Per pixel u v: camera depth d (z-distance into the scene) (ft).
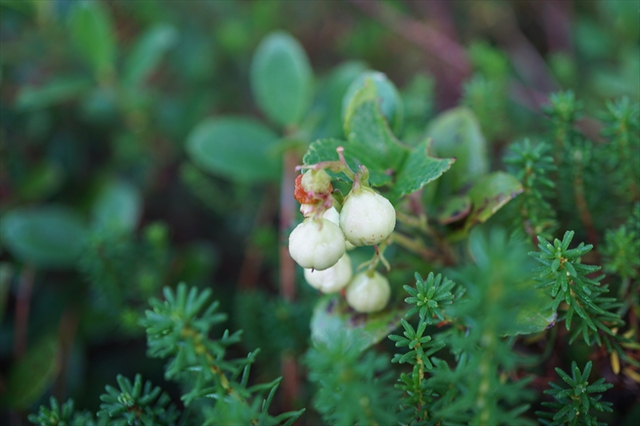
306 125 0.88
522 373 0.63
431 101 0.93
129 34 1.20
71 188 1.05
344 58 1.20
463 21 1.17
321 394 0.51
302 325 0.71
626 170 0.67
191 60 1.12
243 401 0.53
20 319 0.89
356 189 0.54
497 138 0.90
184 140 1.07
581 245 0.54
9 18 1.07
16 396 0.83
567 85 0.97
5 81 1.06
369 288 0.61
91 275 0.77
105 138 1.10
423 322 0.54
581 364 0.65
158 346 0.51
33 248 0.91
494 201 0.63
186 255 0.90
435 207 0.68
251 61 1.14
